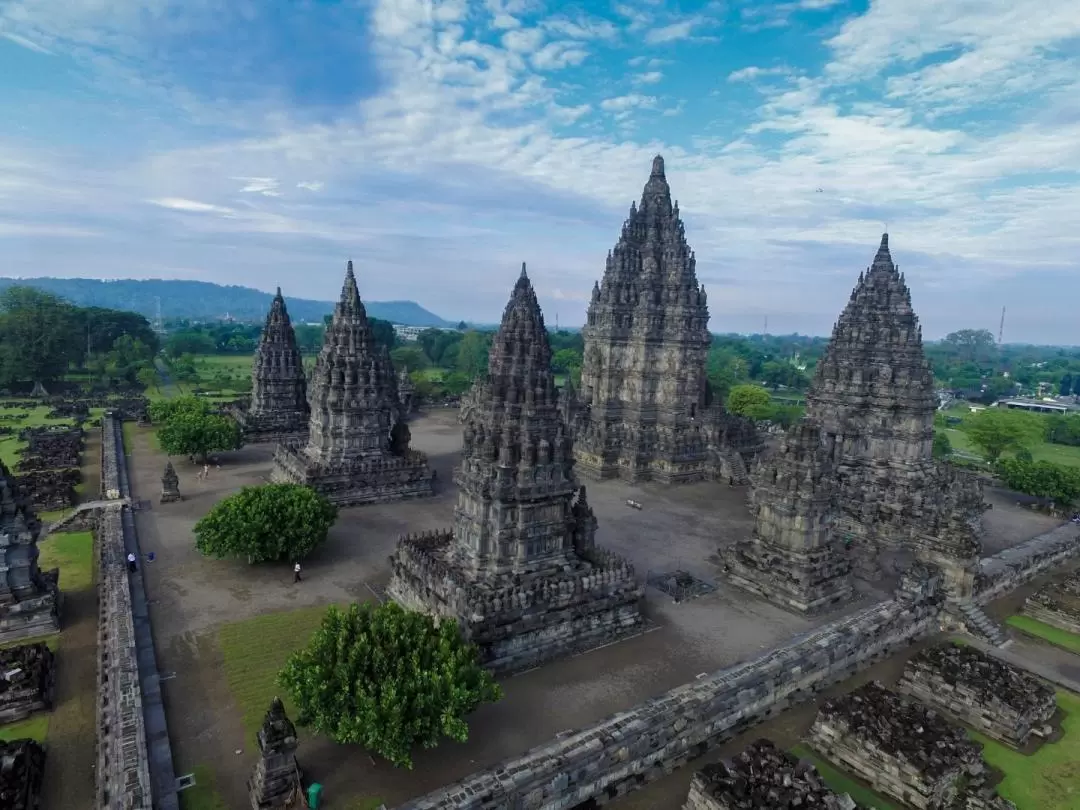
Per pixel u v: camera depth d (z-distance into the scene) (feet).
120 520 189.88
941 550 169.07
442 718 90.22
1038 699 118.93
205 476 245.86
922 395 212.84
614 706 113.19
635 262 275.59
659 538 200.75
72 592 148.87
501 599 123.75
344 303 222.28
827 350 232.53
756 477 171.12
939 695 124.67
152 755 95.14
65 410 372.99
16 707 104.99
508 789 90.58
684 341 262.67
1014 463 257.96
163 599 145.59
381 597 151.12
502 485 132.16
